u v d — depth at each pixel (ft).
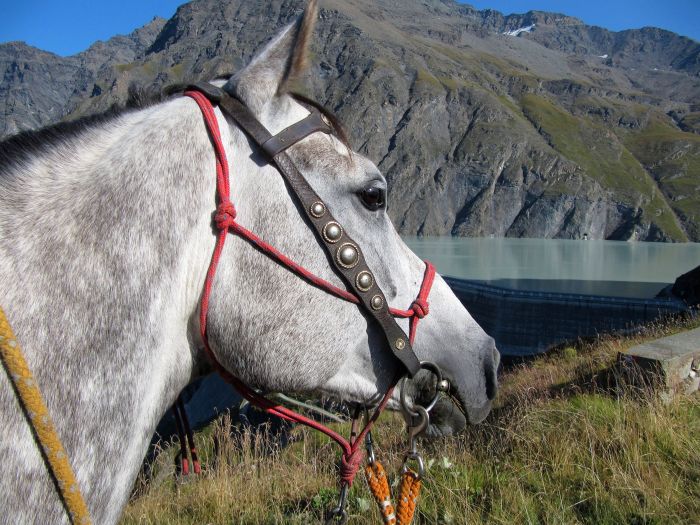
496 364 6.68
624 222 566.36
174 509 16.06
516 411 20.29
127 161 4.89
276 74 5.38
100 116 5.41
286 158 5.24
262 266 5.13
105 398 4.43
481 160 616.39
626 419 17.11
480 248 462.19
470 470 15.49
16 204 4.61
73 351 4.35
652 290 268.82
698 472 14.06
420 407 6.04
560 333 123.65
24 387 3.97
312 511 13.92
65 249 4.50
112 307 4.54
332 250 5.26
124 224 4.70
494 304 135.23
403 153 622.54
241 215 5.14
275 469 18.37
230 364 5.27
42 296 4.34
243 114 5.24
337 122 5.70
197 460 5.99
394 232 5.98
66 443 4.24
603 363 31.32
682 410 18.24
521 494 13.35
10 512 3.98
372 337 5.72
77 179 4.83
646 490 13.37
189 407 34.68
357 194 5.55
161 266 4.79
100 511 4.40
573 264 373.61
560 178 594.24
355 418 6.21
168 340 4.91
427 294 6.14
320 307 5.30
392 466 16.22
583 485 13.96
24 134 4.99
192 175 5.01
